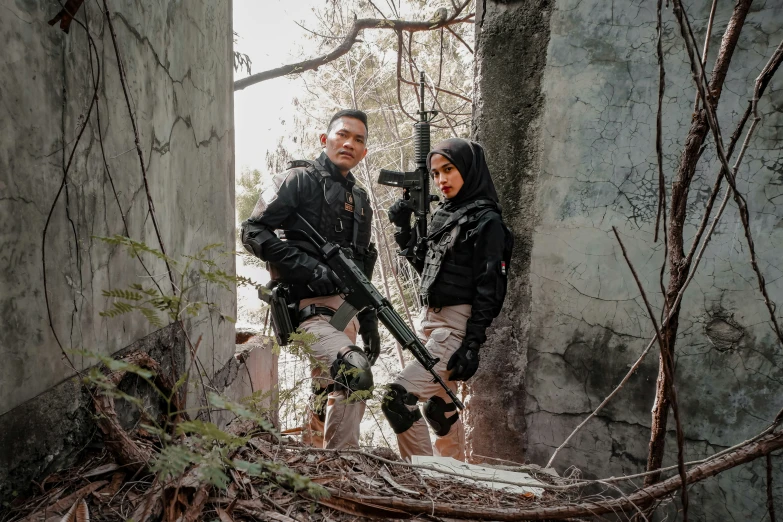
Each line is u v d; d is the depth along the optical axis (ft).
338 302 10.26
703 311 8.77
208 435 3.68
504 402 10.69
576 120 9.82
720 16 8.49
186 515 4.57
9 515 4.35
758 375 8.38
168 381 6.31
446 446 10.62
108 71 5.72
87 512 4.50
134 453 5.14
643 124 9.20
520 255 10.53
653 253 9.11
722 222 8.60
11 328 4.36
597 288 9.64
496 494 6.81
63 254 5.01
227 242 10.52
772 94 8.20
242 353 10.85
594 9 9.60
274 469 3.91
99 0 5.52
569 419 9.99
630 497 5.75
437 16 19.58
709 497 8.73
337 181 10.64
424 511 5.65
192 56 8.34
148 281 6.75
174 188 7.59
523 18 10.43
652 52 9.09
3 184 4.23
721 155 4.88
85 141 5.32
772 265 8.25
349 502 5.55
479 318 9.72
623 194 9.38
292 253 9.81
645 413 9.23
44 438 4.80
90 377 3.61
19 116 4.39
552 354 10.14
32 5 4.54
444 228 10.22
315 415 10.09
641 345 9.24
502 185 10.75
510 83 10.62
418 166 11.46
